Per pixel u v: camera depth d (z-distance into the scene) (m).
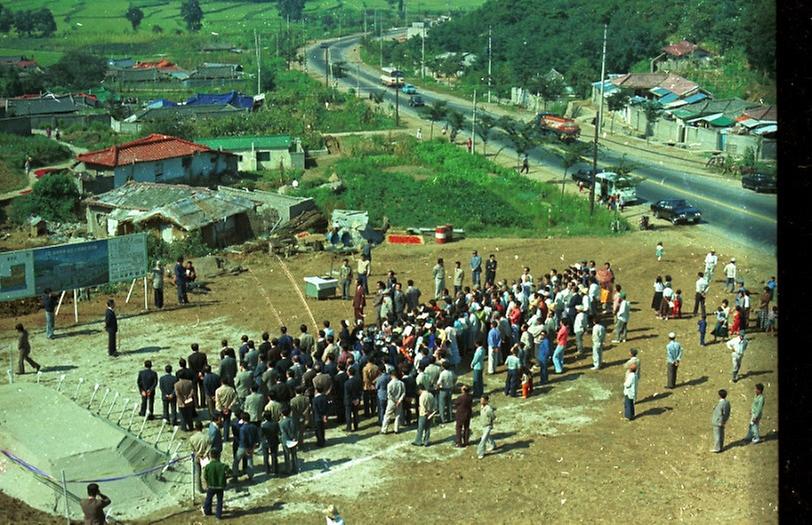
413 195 68.44
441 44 172.75
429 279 44.78
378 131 109.88
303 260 48.03
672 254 49.25
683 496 21.58
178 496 22.48
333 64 174.12
